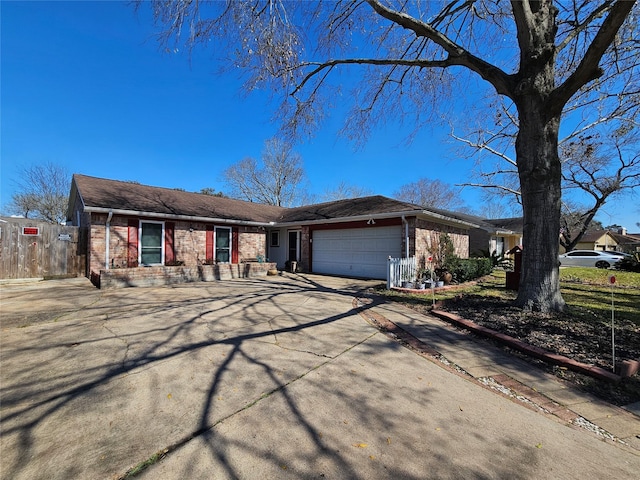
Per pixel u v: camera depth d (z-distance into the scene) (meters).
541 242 5.92
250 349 4.32
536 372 3.74
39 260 10.71
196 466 2.05
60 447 2.23
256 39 6.68
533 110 5.84
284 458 2.14
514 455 2.23
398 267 10.08
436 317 6.30
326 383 3.33
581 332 4.82
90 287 9.49
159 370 3.59
